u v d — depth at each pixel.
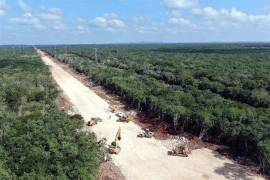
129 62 161.62
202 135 56.69
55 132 44.94
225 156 50.72
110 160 47.97
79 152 39.62
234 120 56.75
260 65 146.00
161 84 95.06
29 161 37.16
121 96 90.19
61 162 37.06
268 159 44.72
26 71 117.75
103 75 110.00
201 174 45.00
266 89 89.19
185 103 68.38
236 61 167.00
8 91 71.19
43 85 91.12
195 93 79.19
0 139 43.59
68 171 35.62
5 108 60.78
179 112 61.47
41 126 46.88
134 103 78.94
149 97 72.94
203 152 52.12
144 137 58.09
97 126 64.12
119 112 74.19
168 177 44.03
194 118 58.94
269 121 55.75
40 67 135.88
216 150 52.81
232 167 47.19
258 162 48.03
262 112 61.12
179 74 110.75
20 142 41.62
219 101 69.56
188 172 45.50
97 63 169.75
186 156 50.34
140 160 48.84
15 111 61.22
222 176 44.56
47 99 72.19
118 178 43.19
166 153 51.53
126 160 48.62
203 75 109.94
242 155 50.72
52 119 50.81
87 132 48.81
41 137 43.03
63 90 99.12
